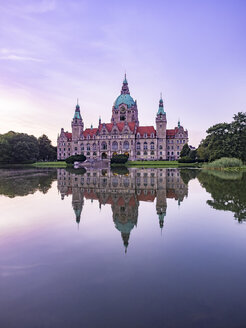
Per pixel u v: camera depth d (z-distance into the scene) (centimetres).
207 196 2712
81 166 12438
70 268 1102
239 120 9350
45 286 964
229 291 928
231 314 805
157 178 4981
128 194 2930
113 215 1953
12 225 1694
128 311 821
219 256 1216
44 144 19488
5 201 2508
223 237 1458
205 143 11531
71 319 786
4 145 14162
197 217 1870
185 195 2808
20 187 3591
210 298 888
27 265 1127
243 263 1145
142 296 901
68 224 1717
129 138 17762
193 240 1419
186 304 856
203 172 6612
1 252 1261
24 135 16038
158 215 1944
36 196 2806
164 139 17738
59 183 4134
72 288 951
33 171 7856
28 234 1518
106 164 13388
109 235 1502
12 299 888
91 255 1230
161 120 17725
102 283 983
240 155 8862
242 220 1777
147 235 1502
